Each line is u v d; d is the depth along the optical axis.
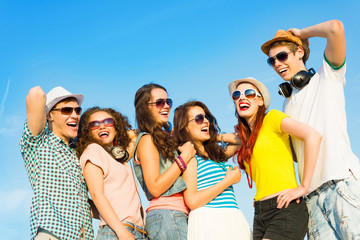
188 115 4.20
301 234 3.49
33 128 3.68
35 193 3.67
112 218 3.48
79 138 4.11
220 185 3.73
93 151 3.80
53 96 3.94
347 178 3.46
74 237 3.61
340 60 3.75
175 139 4.12
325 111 3.72
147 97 4.17
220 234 3.59
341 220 3.35
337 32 3.59
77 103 4.12
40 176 3.71
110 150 4.00
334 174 3.47
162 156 3.90
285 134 3.82
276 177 3.63
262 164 3.73
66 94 3.97
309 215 3.68
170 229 3.59
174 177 3.66
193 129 4.18
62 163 3.81
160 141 3.86
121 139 4.31
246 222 3.85
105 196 3.60
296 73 4.06
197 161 4.03
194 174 3.83
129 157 4.29
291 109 4.11
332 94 3.78
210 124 4.36
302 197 3.66
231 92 4.41
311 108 3.87
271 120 3.79
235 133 4.62
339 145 3.59
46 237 3.48
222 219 3.66
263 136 3.82
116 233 3.45
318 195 3.62
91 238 3.81
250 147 3.87
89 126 4.12
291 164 3.72
